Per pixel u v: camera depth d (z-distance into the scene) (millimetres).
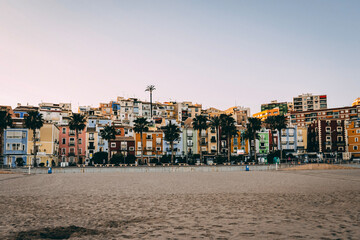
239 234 9586
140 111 164250
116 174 53469
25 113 121750
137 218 12555
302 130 141250
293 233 9617
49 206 15945
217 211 14062
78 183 32562
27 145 96500
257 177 41656
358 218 12016
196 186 28203
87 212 14055
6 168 73250
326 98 197500
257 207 15117
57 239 9227
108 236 9562
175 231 10133
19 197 20000
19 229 10586
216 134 131125
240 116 170125
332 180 35000
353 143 132125
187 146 126625
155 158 116938
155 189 25469
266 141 135375
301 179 36969
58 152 110438
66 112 133750
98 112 154750
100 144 116062
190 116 170875
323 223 11109
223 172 58969
